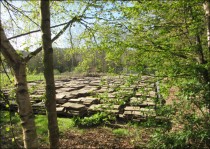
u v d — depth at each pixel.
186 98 5.54
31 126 3.37
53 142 4.46
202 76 5.84
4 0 5.18
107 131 8.61
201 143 5.88
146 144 6.96
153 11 6.20
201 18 6.08
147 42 6.14
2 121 8.68
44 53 4.27
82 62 7.28
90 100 11.96
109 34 6.21
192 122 5.77
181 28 6.17
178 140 5.82
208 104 5.52
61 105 11.13
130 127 8.77
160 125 6.36
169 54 6.03
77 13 5.81
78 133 8.44
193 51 6.25
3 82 5.43
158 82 6.66
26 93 3.35
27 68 6.19
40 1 4.23
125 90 6.52
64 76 31.52
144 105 10.31
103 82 6.51
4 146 6.62
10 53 3.21
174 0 5.73
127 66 6.40
